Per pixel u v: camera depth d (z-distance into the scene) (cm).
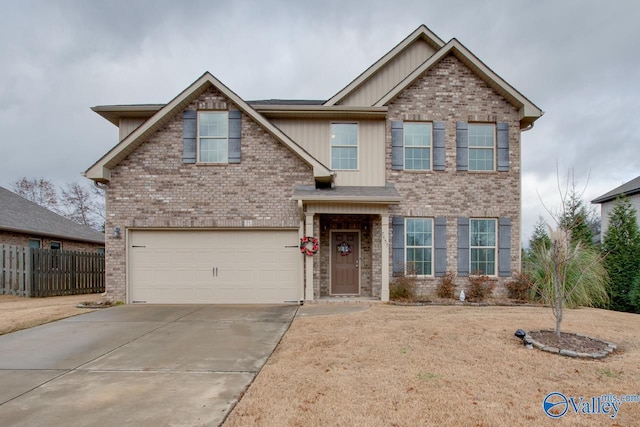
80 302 1073
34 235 1588
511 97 1128
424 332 658
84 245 1966
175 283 1050
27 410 371
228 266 1055
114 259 1042
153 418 350
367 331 668
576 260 1023
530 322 738
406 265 1100
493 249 1133
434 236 1114
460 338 618
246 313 877
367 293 1128
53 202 3534
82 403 386
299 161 1062
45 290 1235
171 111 1038
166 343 618
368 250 1135
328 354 538
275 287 1052
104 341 633
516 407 370
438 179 1125
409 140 1145
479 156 1149
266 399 387
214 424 337
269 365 501
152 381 448
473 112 1138
